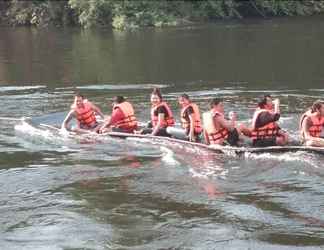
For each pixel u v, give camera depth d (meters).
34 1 39.38
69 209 8.88
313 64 21.86
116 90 18.42
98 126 12.99
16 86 19.41
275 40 28.38
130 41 29.78
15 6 39.50
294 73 20.34
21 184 9.98
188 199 9.09
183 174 10.20
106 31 34.56
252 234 7.88
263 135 11.12
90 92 18.22
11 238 8.00
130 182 9.91
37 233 8.12
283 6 39.69
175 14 37.56
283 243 7.60
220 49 26.30
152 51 26.30
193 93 17.64
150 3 37.22
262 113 11.08
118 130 12.60
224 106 15.68
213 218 8.40
